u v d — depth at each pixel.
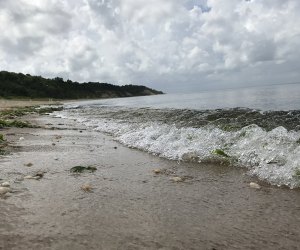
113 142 12.13
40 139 13.04
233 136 9.62
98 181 6.71
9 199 5.52
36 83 131.62
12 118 27.84
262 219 4.66
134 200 5.50
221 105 30.69
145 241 3.97
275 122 13.13
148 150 9.96
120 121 20.05
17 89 116.62
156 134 11.81
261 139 8.51
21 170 7.61
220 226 4.44
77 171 7.49
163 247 3.82
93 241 3.95
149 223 4.53
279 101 28.67
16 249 3.72
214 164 8.01
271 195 5.66
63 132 15.83
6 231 4.22
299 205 5.14
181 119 17.58
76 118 26.39
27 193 5.86
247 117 15.52
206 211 4.99
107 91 170.00
